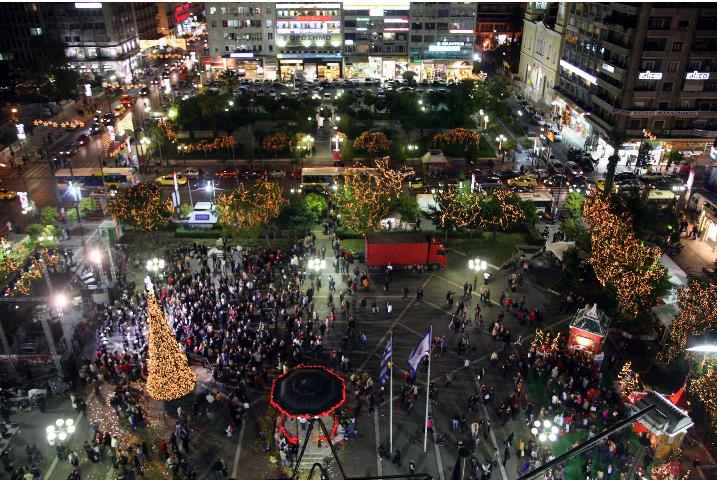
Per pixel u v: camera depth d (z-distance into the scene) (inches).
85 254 2551.7
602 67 4057.6
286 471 1592.0
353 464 1600.6
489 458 1624.0
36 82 5108.3
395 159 3742.6
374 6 5974.4
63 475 1578.5
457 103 4544.8
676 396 1754.4
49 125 4677.7
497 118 4859.7
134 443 1681.8
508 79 6097.4
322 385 975.0
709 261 2723.9
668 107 3796.8
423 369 1971.0
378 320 2237.9
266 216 2672.2
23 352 2018.9
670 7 3550.7
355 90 5561.0
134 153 4074.8
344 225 2815.0
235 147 4133.9
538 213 3006.9
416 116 4360.2
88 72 6067.9
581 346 1995.6
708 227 2861.7
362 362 2006.6
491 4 7249.0
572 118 4554.6
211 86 5851.4
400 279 2536.9
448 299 2324.1
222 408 1814.7
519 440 1690.5
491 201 2797.7
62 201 3314.5
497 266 2652.6
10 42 6013.8
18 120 4766.2
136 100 5438.0
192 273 2529.5
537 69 5521.7
